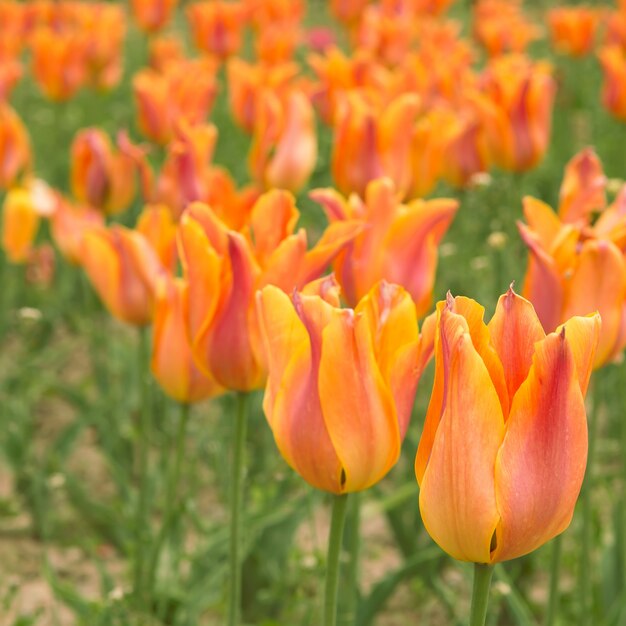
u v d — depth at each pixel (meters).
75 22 12.95
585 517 4.42
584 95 13.20
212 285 3.03
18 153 6.99
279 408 2.44
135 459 6.78
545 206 3.54
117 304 4.41
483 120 6.12
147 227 4.35
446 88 7.26
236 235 2.94
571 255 3.29
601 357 3.33
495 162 6.26
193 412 7.29
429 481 2.05
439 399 2.07
